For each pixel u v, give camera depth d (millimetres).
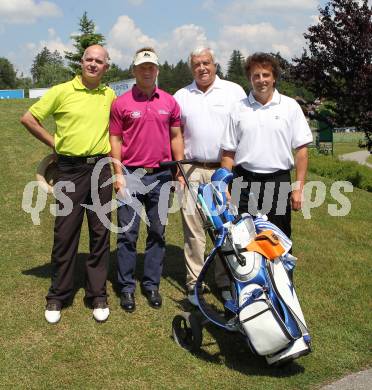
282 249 3859
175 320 4305
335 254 6391
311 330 4586
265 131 4504
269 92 4480
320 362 4105
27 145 11180
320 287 5426
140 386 3768
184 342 4297
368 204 9672
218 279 5133
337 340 4434
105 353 4156
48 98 4477
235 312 3881
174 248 6383
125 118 4652
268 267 3799
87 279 4719
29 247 6180
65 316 4645
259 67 4383
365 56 14320
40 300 4902
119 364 4020
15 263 5707
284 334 3617
